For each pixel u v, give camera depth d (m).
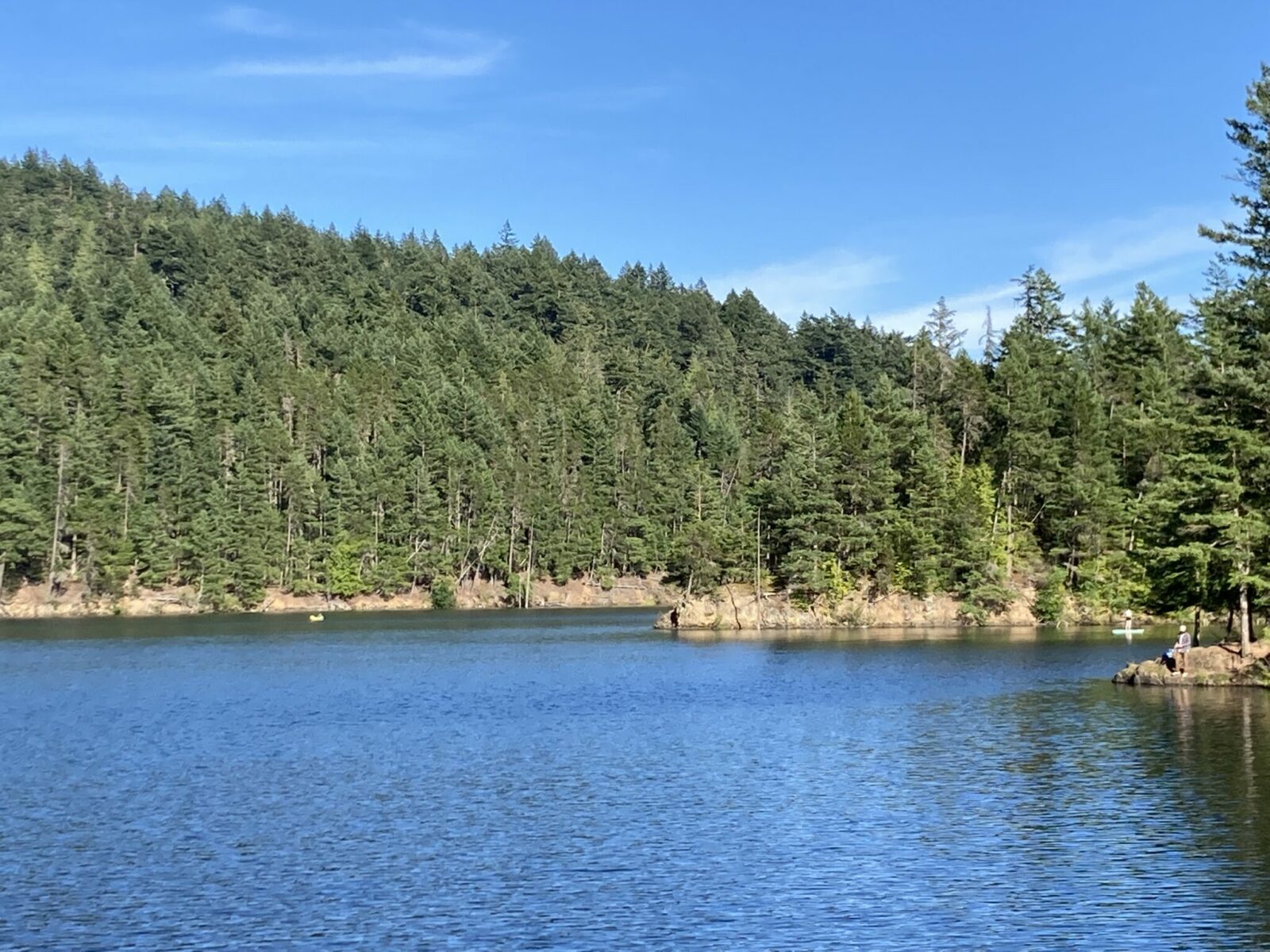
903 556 131.00
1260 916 25.92
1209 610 71.44
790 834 33.53
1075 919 25.91
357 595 184.25
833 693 67.25
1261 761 42.62
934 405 159.25
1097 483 124.00
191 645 111.62
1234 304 69.56
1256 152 67.25
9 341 193.50
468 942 24.88
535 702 65.19
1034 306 168.62
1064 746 47.03
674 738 51.41
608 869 30.12
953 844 32.16
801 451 159.00
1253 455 64.31
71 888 28.92
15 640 117.56
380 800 38.62
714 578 138.00
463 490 196.38
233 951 24.48
